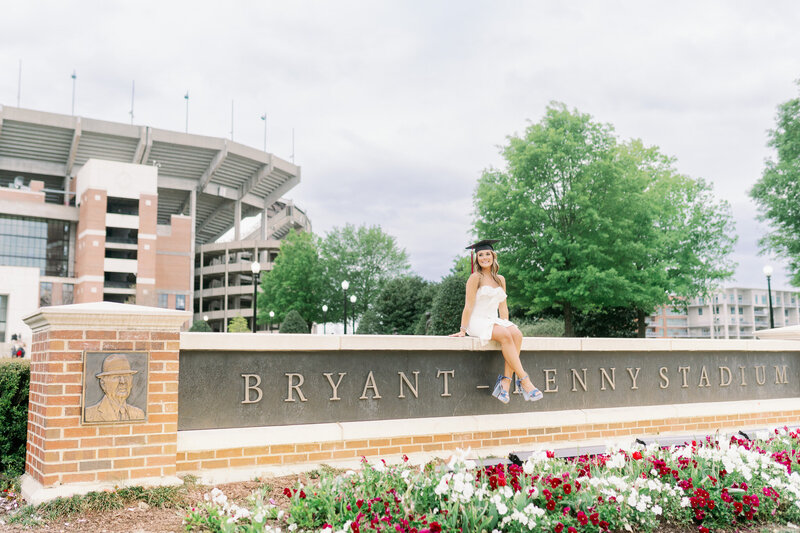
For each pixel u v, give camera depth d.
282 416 6.29
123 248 79.19
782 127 29.48
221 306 99.88
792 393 9.91
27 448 5.70
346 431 6.45
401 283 46.78
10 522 4.61
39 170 90.00
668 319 127.06
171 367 5.53
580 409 7.95
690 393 8.84
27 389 6.51
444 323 25.28
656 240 25.58
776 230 28.97
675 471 5.01
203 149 91.88
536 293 25.56
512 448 7.28
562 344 7.81
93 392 5.18
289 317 45.88
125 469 5.25
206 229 121.00
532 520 4.04
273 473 5.97
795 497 5.02
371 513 4.11
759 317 126.75
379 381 6.84
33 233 79.50
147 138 87.25
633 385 8.38
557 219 26.02
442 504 4.21
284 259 55.78
